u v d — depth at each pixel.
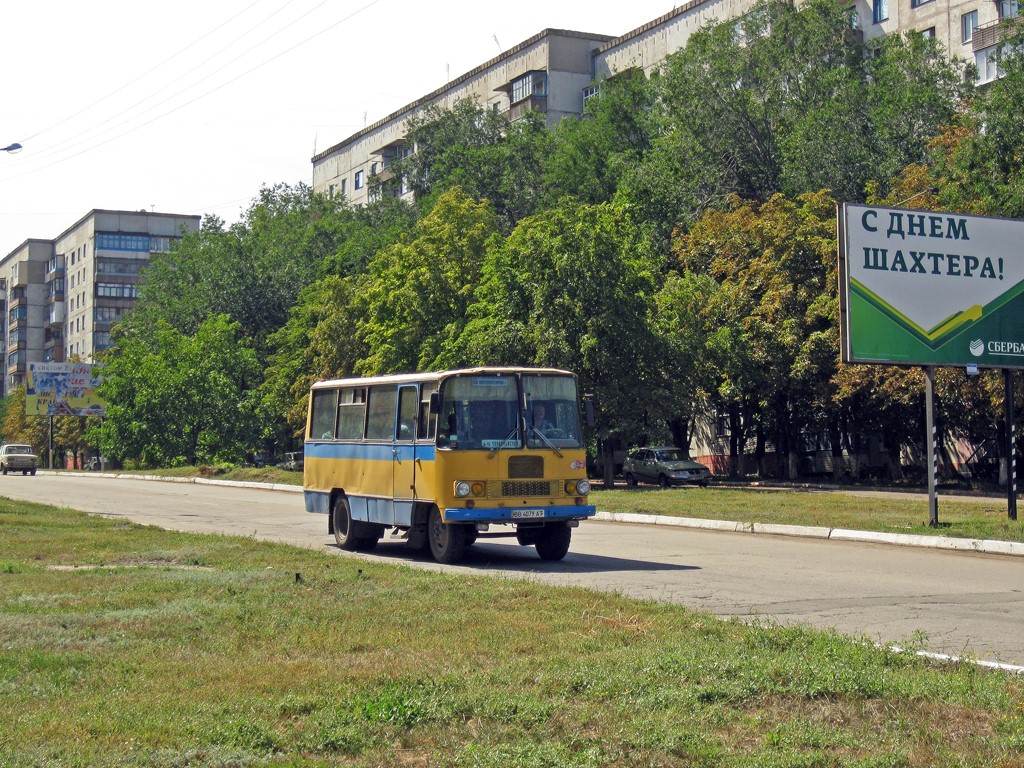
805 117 51.78
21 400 110.19
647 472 45.44
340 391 20.28
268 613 10.78
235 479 46.88
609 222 40.78
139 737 6.32
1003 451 40.62
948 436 46.16
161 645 9.24
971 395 35.91
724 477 54.34
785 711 6.96
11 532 20.48
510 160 67.25
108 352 65.31
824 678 7.53
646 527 24.22
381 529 19.30
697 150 54.94
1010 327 23.00
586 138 63.06
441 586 12.65
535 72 77.38
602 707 7.00
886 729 6.49
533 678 7.76
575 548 19.17
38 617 10.65
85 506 30.72
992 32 51.34
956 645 9.68
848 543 20.06
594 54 77.44
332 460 20.33
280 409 63.16
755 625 9.82
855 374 38.78
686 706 6.98
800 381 43.44
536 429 16.81
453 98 88.00
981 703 6.98
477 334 40.56
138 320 81.88
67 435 100.69
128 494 37.56
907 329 22.23
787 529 21.98
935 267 22.62
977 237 23.03
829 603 12.23
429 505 17.25
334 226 79.56
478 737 6.39
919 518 23.06
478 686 7.53
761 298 44.88
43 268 137.88
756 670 7.79
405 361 47.59
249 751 6.14
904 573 15.17
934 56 50.88
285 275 75.12
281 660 8.59
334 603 11.43
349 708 6.95
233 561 15.70
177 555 16.45
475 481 16.39
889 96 49.62
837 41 55.31
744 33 58.41
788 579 14.45
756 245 45.47
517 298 41.19
